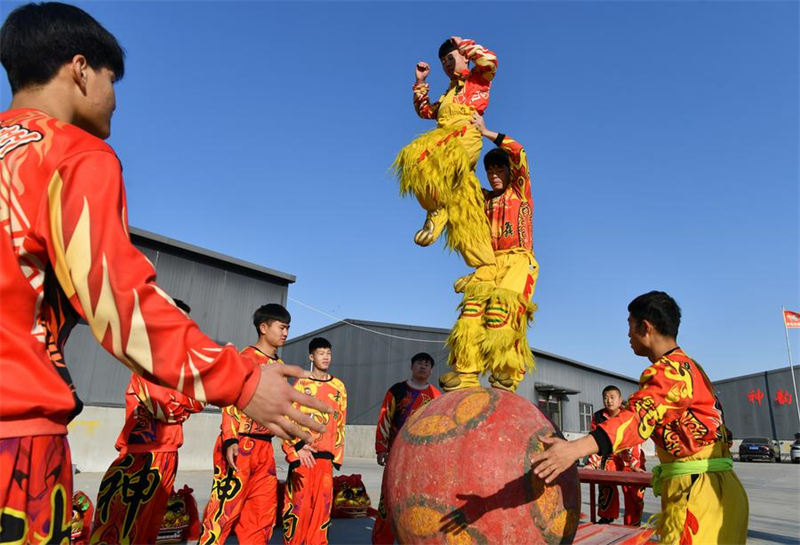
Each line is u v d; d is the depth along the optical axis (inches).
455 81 137.8
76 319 49.4
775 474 707.4
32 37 50.9
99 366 443.5
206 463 502.0
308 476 175.0
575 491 83.5
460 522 76.5
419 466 80.8
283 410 43.2
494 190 138.4
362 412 866.8
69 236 42.5
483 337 116.8
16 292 42.7
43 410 42.7
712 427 100.0
